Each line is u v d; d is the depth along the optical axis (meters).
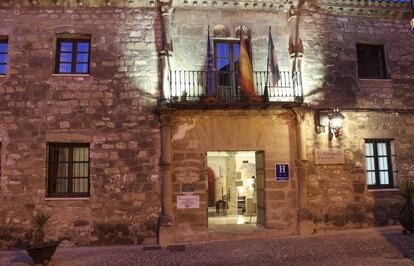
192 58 10.80
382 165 11.54
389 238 9.20
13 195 9.88
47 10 10.55
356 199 10.98
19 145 10.05
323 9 11.56
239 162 17.62
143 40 10.67
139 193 10.12
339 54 11.49
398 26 12.05
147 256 8.48
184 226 10.17
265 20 11.27
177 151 10.41
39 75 10.30
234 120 10.71
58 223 9.88
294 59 11.01
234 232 10.37
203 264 7.63
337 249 8.44
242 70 10.45
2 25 10.41
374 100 11.50
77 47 10.73
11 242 9.73
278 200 10.60
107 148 10.21
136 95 10.45
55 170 10.23
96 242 9.90
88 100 10.33
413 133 11.62
